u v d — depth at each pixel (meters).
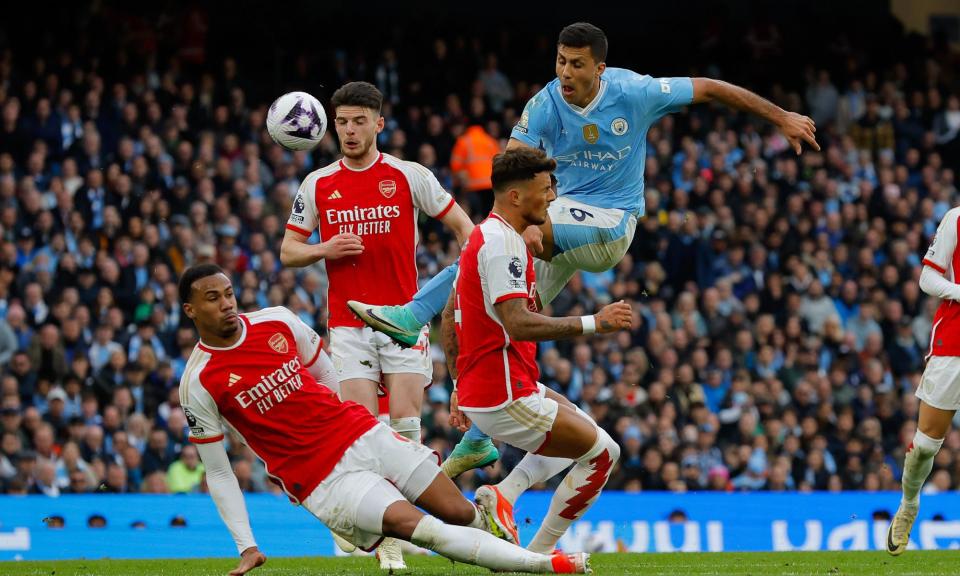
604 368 19.64
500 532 8.91
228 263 19.89
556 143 9.80
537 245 9.02
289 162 22.02
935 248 10.34
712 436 18.81
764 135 25.81
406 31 26.34
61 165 20.83
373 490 7.78
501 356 8.40
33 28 23.83
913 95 27.44
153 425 17.44
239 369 7.88
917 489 10.75
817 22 28.95
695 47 28.50
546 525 9.23
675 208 22.77
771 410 19.81
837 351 21.61
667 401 18.97
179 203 20.50
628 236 9.85
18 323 18.23
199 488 16.89
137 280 19.27
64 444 16.92
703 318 21.20
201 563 11.98
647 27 29.39
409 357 9.94
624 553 13.30
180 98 22.58
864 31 29.53
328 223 9.88
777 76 27.91
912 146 26.70
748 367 20.73
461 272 8.42
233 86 23.19
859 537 16.36
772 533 16.12
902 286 23.02
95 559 13.58
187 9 24.77
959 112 27.31
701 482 18.44
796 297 21.94
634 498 15.88
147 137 21.19
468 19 28.83
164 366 17.84
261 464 17.14
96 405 17.44
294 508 14.75
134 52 23.42
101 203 20.20
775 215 23.52
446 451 17.44
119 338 18.42
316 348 8.21
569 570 7.67
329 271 9.97
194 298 7.72
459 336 8.57
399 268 9.88
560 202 9.70
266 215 20.97
